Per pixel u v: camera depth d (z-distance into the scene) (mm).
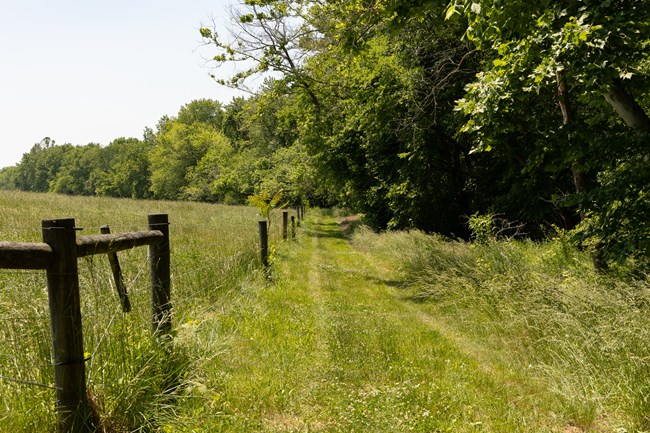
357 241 24344
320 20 14984
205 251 11641
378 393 5387
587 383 5305
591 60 6941
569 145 8281
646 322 5531
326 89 18812
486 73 8430
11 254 3193
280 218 27625
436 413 4941
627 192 7422
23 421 3514
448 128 17594
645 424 4562
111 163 150375
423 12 8414
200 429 4168
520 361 6578
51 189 178250
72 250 3482
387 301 10750
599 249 8438
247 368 5730
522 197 16906
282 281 11633
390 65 16000
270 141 65625
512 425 4703
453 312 9211
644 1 7008
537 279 8328
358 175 26047
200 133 85938
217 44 17297
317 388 5418
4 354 3963
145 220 19797
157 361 4477
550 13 7297
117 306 4691
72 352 3510
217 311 7863
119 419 3922
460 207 21828
